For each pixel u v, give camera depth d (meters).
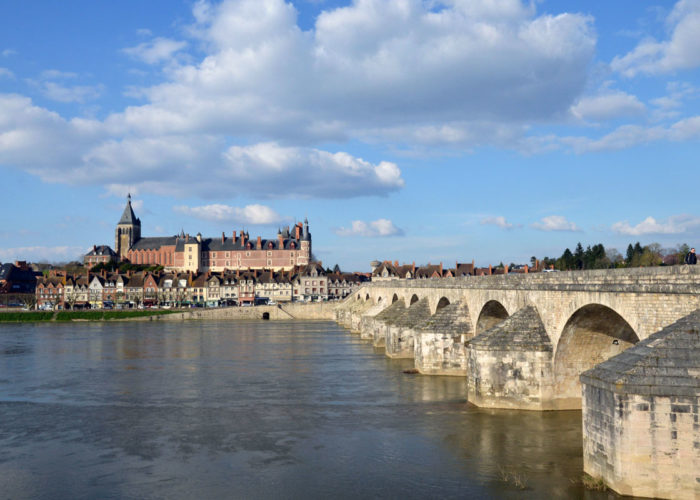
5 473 37.34
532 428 44.28
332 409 53.16
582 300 41.47
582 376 33.12
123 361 87.62
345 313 159.25
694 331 29.59
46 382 69.38
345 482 35.06
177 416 51.28
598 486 30.92
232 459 39.44
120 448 42.16
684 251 144.75
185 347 106.56
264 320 191.00
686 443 28.02
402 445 41.81
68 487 34.91
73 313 185.62
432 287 85.00
